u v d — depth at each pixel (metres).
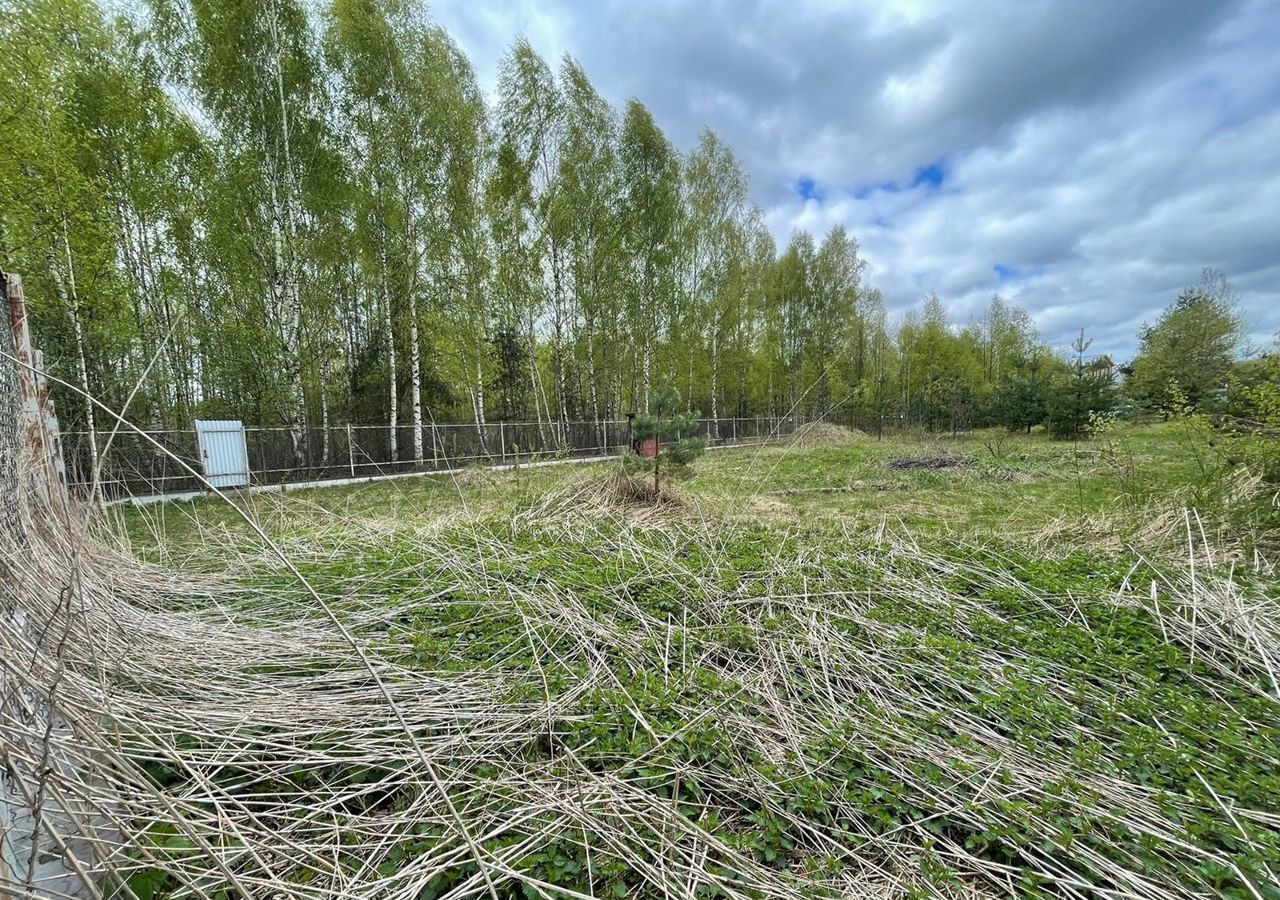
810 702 2.28
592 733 2.00
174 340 11.54
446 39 13.77
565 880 1.41
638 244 18.22
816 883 1.36
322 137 11.90
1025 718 2.09
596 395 18.67
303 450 11.56
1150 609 2.99
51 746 1.23
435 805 1.59
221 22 10.33
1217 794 1.65
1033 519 5.86
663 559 4.08
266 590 3.51
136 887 1.36
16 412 2.62
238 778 1.73
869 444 17.83
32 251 7.73
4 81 7.05
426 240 13.16
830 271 26.67
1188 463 7.59
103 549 3.59
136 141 10.05
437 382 15.98
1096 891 1.32
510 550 4.39
